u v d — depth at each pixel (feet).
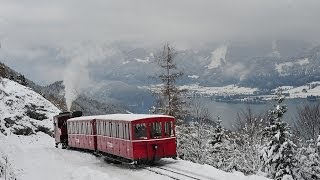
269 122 106.32
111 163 96.58
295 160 103.14
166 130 88.02
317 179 110.22
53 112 180.24
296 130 131.85
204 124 136.67
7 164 82.64
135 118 85.51
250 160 131.23
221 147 134.00
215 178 65.98
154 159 86.79
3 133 149.69
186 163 84.69
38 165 95.86
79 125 119.65
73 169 85.97
